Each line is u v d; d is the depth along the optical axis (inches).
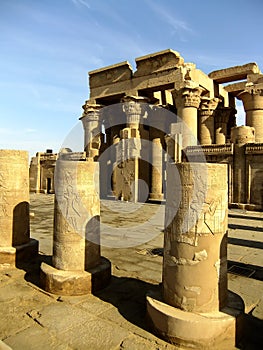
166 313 148.2
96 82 1033.5
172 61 851.4
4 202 273.4
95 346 142.5
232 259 292.5
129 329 158.1
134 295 201.5
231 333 144.3
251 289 215.9
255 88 882.1
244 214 621.3
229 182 717.9
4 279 231.1
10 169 277.1
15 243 276.4
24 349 139.9
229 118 1120.2
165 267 163.6
